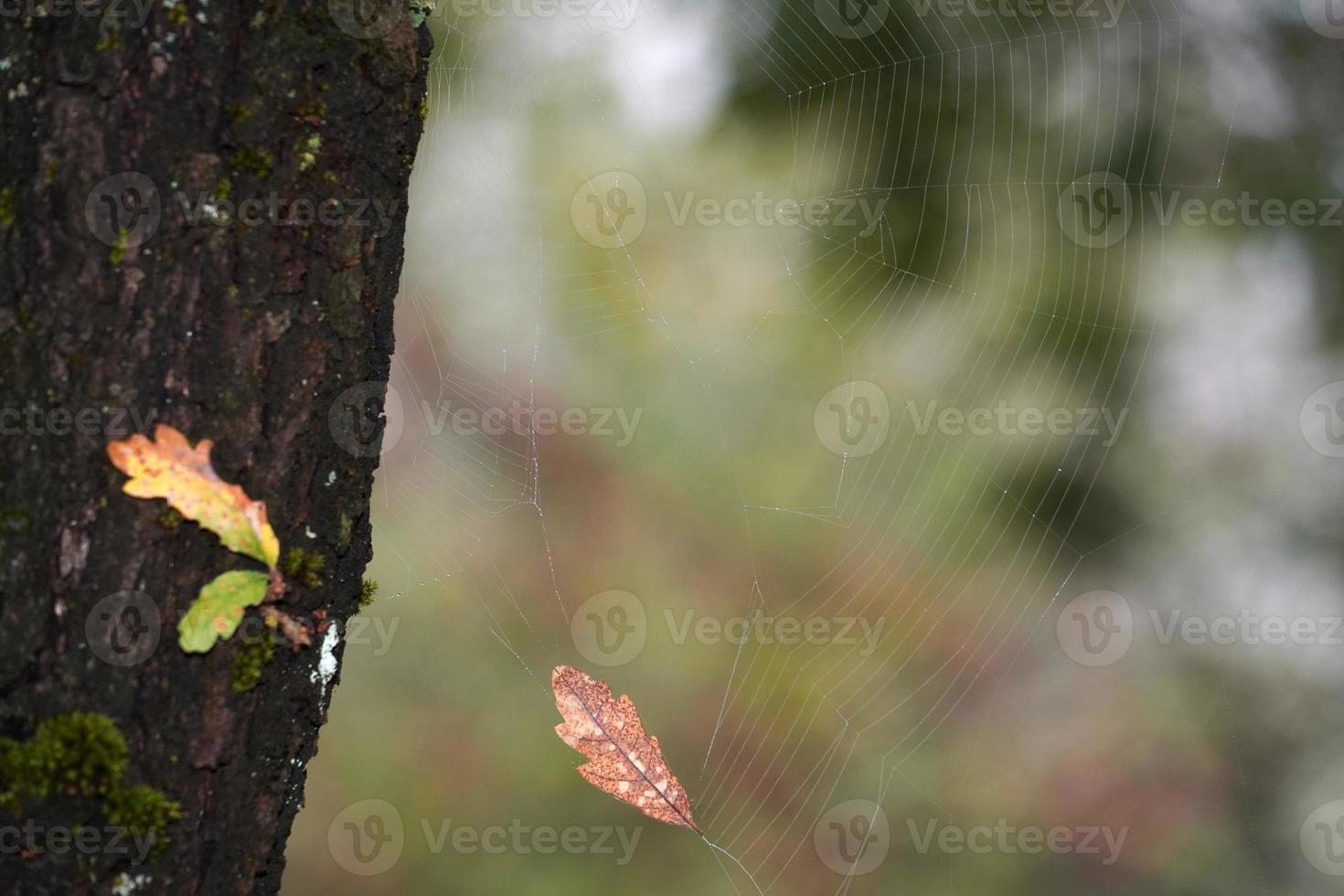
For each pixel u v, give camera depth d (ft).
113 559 2.89
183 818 3.03
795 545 11.57
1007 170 7.83
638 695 11.50
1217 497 8.69
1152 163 7.89
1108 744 11.09
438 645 12.19
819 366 10.60
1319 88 8.11
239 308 3.01
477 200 8.13
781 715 11.00
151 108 2.89
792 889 10.36
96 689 2.89
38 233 2.87
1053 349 8.13
